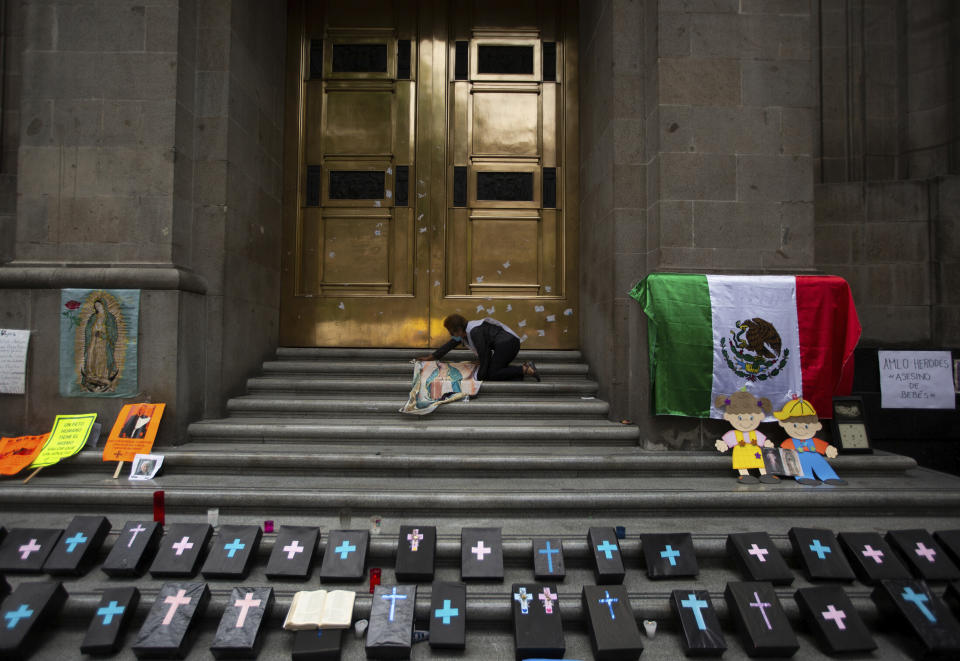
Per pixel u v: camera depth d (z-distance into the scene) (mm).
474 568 2854
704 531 3299
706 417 4188
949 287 5285
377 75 6016
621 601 2613
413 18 6039
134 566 2838
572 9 5988
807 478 3820
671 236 4523
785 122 4586
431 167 5980
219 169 4715
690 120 4559
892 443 5191
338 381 5086
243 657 2457
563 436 4406
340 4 6043
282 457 3926
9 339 4227
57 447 4004
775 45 4602
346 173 6008
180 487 3594
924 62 5609
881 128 5719
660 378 4215
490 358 5133
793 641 2480
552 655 2439
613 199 4832
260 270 5434
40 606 2557
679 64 4574
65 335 4223
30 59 4461
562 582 2914
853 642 2502
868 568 2867
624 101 4852
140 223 4395
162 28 4465
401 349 5820
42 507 3555
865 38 5730
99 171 4414
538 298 5934
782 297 4242
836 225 5473
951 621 2545
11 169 5387
